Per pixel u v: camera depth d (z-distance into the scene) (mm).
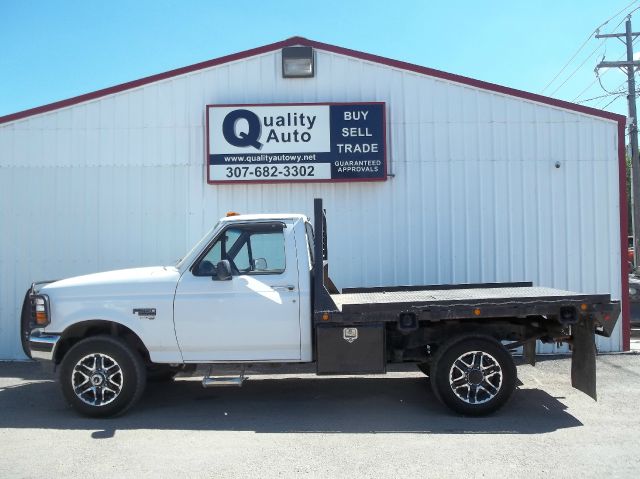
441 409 6938
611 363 9344
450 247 10266
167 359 6727
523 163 10336
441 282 10242
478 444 5582
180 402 7402
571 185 10320
